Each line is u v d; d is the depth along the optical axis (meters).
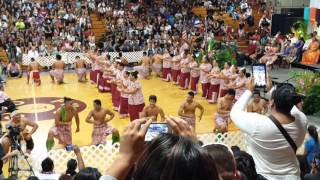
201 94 19.30
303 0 28.19
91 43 26.50
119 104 15.85
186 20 29.97
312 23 23.61
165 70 22.14
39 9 28.64
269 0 30.31
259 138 3.33
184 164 1.34
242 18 29.80
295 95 3.28
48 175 7.22
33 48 24.77
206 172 1.35
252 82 3.67
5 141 8.66
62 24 27.81
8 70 22.64
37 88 20.22
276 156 3.33
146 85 21.06
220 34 27.69
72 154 10.35
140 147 1.57
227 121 12.76
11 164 8.70
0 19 26.98
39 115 15.38
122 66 16.86
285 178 3.32
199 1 32.09
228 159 2.26
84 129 13.70
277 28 26.16
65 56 25.34
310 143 8.77
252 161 3.50
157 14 30.95
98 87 19.81
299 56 21.83
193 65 19.28
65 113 11.53
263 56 22.47
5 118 14.53
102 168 10.69
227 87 16.09
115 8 30.75
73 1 30.22
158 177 1.34
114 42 26.95
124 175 1.55
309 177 4.94
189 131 1.77
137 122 1.63
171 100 17.70
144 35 27.86
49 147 11.28
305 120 3.42
